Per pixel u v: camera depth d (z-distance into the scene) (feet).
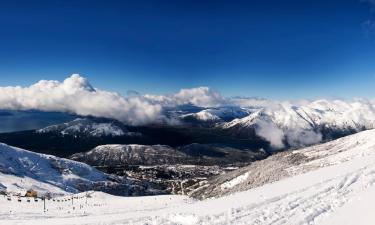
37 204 399.03
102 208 358.43
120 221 121.19
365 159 212.43
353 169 169.89
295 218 90.17
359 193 107.55
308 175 185.98
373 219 75.31
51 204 412.57
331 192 121.29
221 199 154.61
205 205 136.87
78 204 427.74
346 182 135.64
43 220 157.79
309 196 118.42
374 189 106.42
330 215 88.48
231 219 96.22
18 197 439.22
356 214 82.84
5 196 426.51
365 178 136.98
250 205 114.52
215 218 101.30
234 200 136.46
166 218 109.81
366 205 87.76
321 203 104.78
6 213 267.80
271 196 129.39
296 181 169.37
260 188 173.47
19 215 250.98
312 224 83.76
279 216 94.02
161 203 418.31
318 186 137.69
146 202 425.69
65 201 460.55
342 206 95.35
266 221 89.92
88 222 128.98
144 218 122.52
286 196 126.62
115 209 340.39
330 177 156.66
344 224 78.38
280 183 176.96
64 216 249.14
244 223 90.02
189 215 106.32
